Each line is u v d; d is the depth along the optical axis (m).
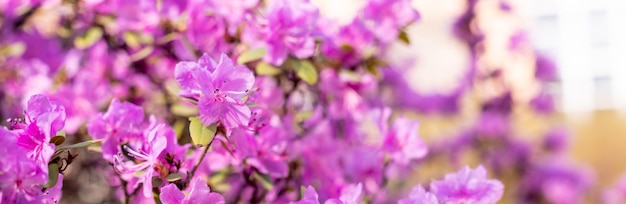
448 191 0.78
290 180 0.95
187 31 0.95
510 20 1.94
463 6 1.87
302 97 1.03
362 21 0.99
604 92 3.24
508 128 1.82
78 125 1.01
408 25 1.03
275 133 0.89
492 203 0.78
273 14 0.89
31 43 1.15
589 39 3.29
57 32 1.14
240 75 0.75
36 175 0.70
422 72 2.68
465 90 1.88
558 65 1.94
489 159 1.81
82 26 1.08
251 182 0.90
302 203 0.74
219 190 0.90
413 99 1.75
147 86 1.11
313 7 0.89
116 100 0.82
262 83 0.96
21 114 1.03
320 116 1.03
